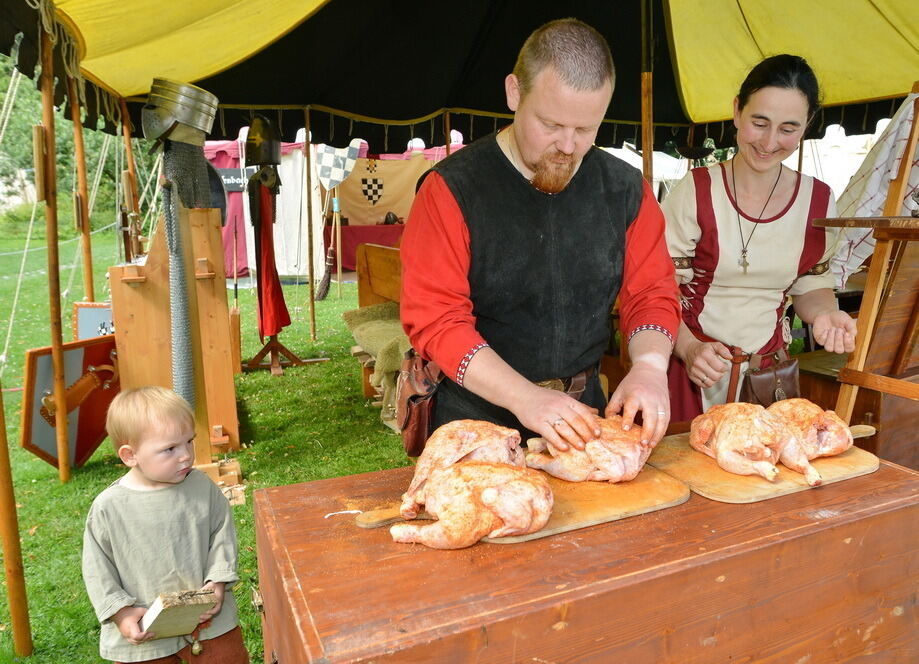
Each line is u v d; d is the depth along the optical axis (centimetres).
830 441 157
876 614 139
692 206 224
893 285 219
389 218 1411
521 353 178
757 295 229
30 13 310
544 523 122
